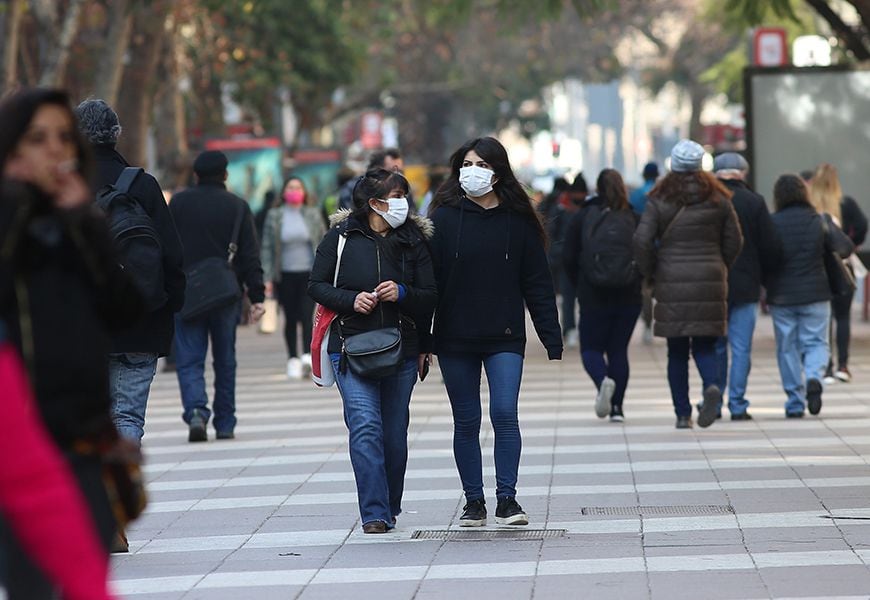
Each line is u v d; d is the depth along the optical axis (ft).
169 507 83.92
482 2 240.32
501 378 74.95
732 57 352.08
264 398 142.31
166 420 126.93
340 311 73.97
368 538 73.61
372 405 74.64
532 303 75.41
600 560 67.05
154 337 72.74
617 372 116.06
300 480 92.17
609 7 197.98
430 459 98.99
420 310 74.13
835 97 189.37
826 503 79.87
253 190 301.63
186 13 282.77
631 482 88.17
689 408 111.86
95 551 32.81
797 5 205.26
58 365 35.81
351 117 530.27
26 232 35.24
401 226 74.69
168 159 291.79
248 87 342.85
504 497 75.15
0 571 34.63
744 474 90.02
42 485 32.12
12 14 207.92
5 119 35.24
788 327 117.50
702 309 106.83
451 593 61.31
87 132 72.54
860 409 122.72
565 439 107.04
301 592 62.18
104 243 36.78
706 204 107.04
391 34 377.91
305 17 340.59
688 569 64.69
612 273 113.91
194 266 109.09
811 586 60.75
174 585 64.03
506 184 75.20
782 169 190.39
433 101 574.56
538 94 543.80
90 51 263.08
